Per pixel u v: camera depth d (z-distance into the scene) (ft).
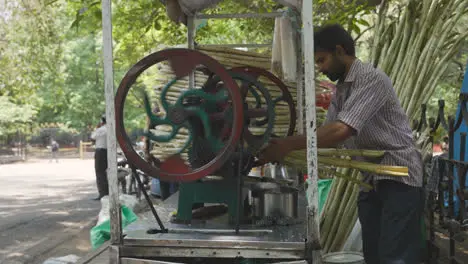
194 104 8.44
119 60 32.01
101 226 15.48
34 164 86.22
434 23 12.98
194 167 8.59
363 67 8.26
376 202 9.34
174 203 11.73
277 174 13.25
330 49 8.52
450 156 10.59
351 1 17.46
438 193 11.08
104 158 32.86
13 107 86.99
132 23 24.29
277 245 7.73
